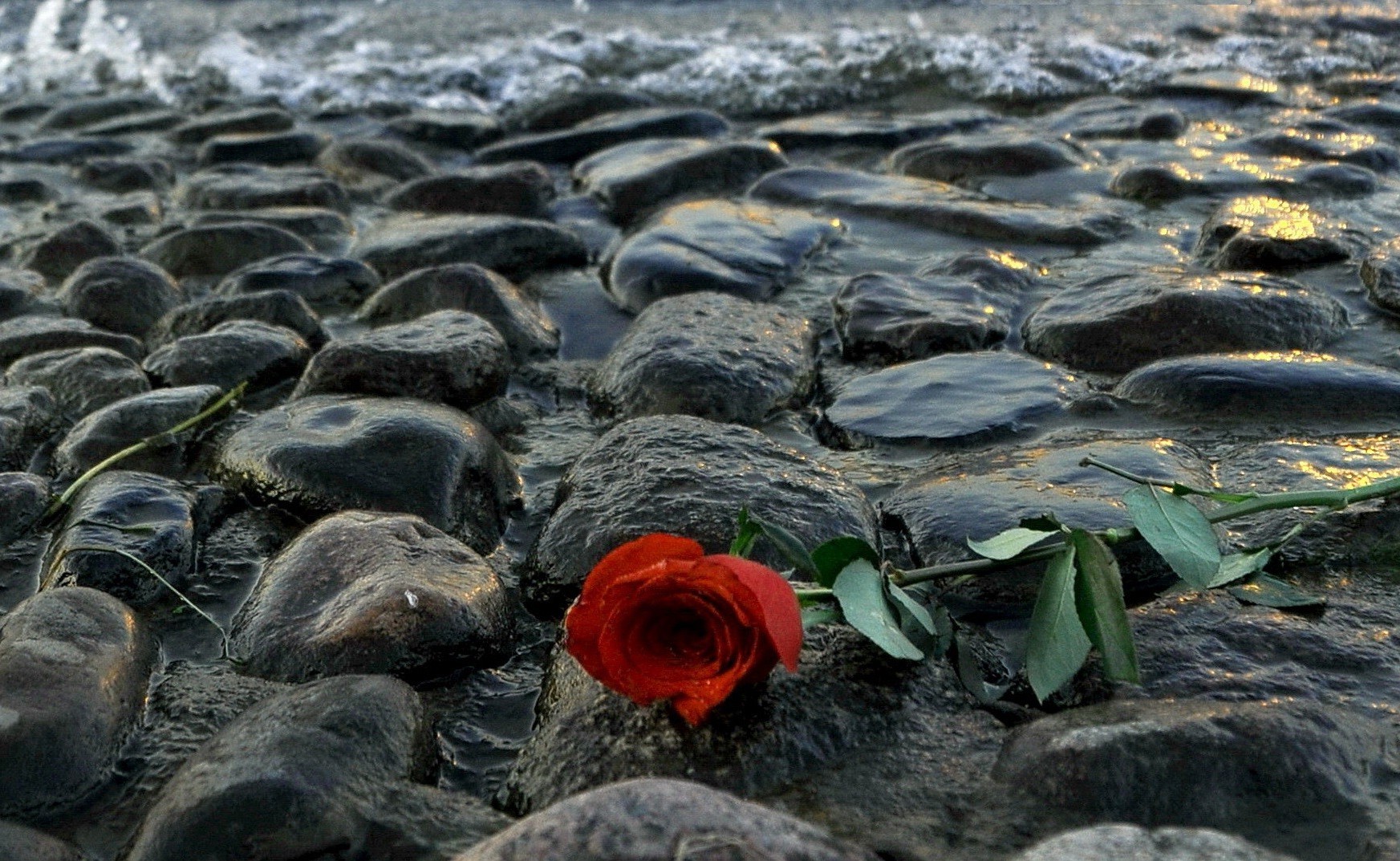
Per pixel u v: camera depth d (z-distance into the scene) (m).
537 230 4.17
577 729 1.78
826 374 3.26
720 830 1.35
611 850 1.33
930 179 4.91
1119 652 1.75
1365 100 5.85
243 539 2.52
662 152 5.10
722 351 3.07
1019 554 1.91
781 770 1.72
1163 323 3.14
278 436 2.70
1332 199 4.35
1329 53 6.73
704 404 2.93
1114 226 4.16
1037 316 3.38
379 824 1.64
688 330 3.18
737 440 2.51
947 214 4.28
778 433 2.93
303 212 4.50
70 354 3.25
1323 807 1.59
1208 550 1.87
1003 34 7.43
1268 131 5.14
